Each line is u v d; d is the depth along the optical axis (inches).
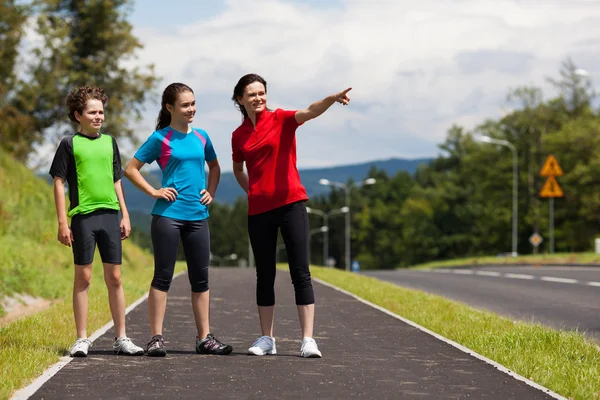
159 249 432.1
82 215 427.2
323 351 464.4
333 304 786.8
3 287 796.6
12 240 1032.8
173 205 432.5
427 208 6392.7
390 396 333.1
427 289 1185.4
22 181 1301.7
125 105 2321.6
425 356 448.8
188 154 432.8
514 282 1299.2
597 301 952.3
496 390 350.6
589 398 335.6
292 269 438.6
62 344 459.5
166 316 636.1
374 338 530.3
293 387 346.9
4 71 1964.8
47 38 2016.5
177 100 429.4
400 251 6697.8
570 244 4276.6
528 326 570.6
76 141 429.1
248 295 868.0
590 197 3973.9
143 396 322.7
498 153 4598.9
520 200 4503.0
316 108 419.5
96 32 2329.0
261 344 443.2
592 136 4069.9
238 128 437.1
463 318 652.7
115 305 432.8
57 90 2127.2
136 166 430.0
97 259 1125.1
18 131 1903.3
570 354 468.8
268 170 431.2
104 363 399.9
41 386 339.3
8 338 467.8
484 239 5196.9
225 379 362.0
